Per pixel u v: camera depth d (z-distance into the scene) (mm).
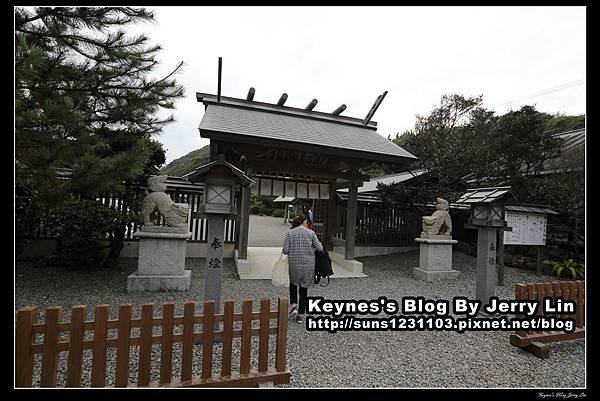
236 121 8039
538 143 9234
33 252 7371
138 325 2428
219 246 3801
